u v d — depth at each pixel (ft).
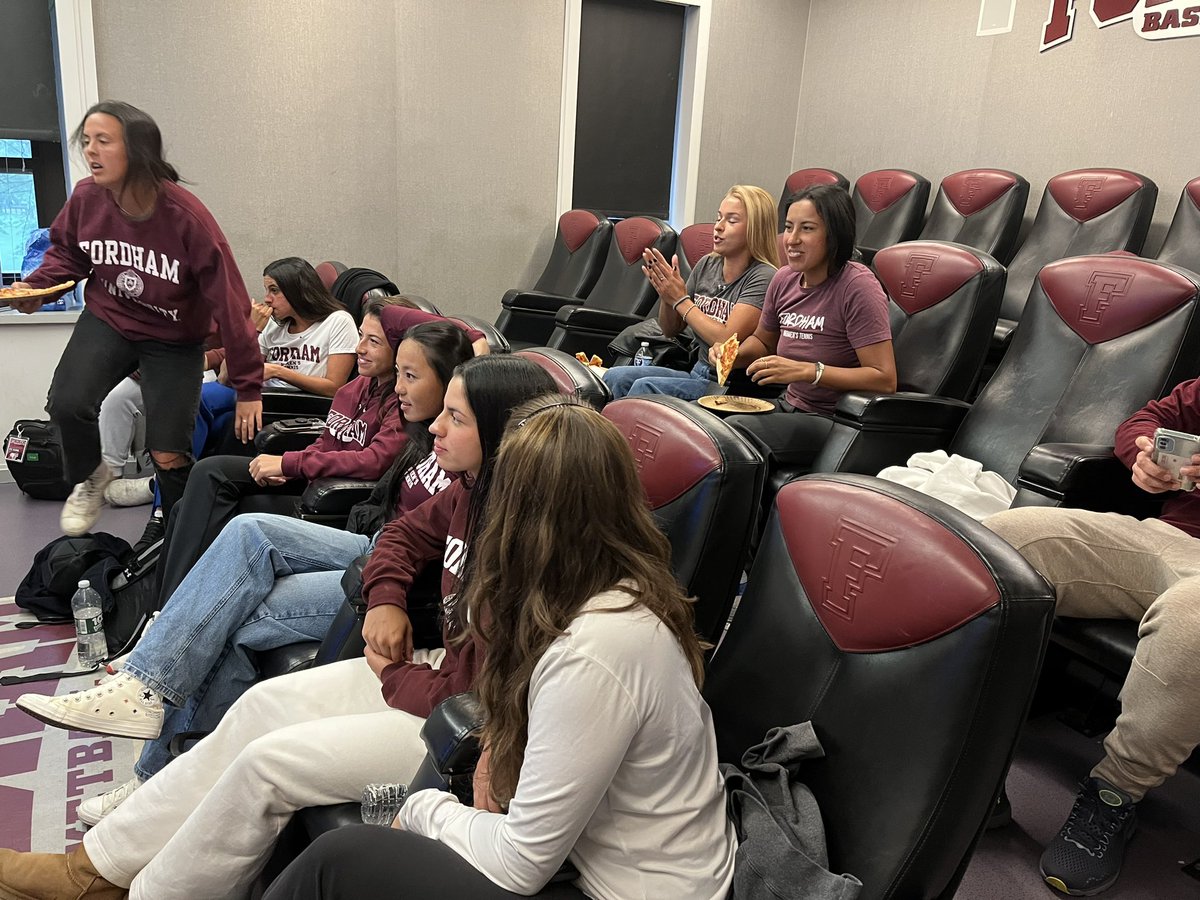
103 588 7.92
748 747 3.55
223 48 12.88
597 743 2.88
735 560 4.11
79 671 7.43
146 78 12.48
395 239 14.94
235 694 5.73
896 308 8.80
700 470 4.04
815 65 17.03
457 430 4.23
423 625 5.16
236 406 8.66
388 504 6.24
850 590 3.28
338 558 6.07
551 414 3.20
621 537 3.17
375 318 7.06
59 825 5.66
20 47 11.84
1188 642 4.62
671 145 17.20
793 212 8.32
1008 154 13.50
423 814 3.40
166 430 8.60
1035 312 7.70
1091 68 12.23
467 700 3.57
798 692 3.41
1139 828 5.57
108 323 8.38
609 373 10.59
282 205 13.85
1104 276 7.22
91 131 7.32
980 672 2.79
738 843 3.21
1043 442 7.22
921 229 14.03
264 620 5.66
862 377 8.21
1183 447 5.55
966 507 6.63
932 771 2.85
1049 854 5.11
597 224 15.15
